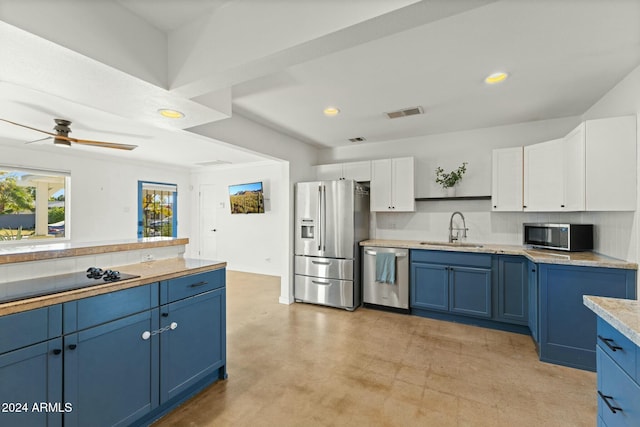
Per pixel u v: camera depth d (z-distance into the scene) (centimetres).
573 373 238
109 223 566
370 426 179
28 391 127
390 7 117
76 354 143
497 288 325
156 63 174
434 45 194
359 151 470
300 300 424
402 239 434
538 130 354
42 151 475
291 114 328
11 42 128
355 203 397
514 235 370
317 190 409
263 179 630
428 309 361
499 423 182
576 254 276
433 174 414
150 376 176
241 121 335
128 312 165
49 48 133
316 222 409
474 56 208
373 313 382
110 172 569
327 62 215
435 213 415
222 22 160
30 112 307
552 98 284
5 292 141
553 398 206
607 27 175
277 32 143
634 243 226
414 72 231
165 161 612
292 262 427
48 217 491
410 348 283
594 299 139
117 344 160
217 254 695
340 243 395
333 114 327
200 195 717
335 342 296
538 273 261
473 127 378
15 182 459
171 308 189
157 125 254
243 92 267
